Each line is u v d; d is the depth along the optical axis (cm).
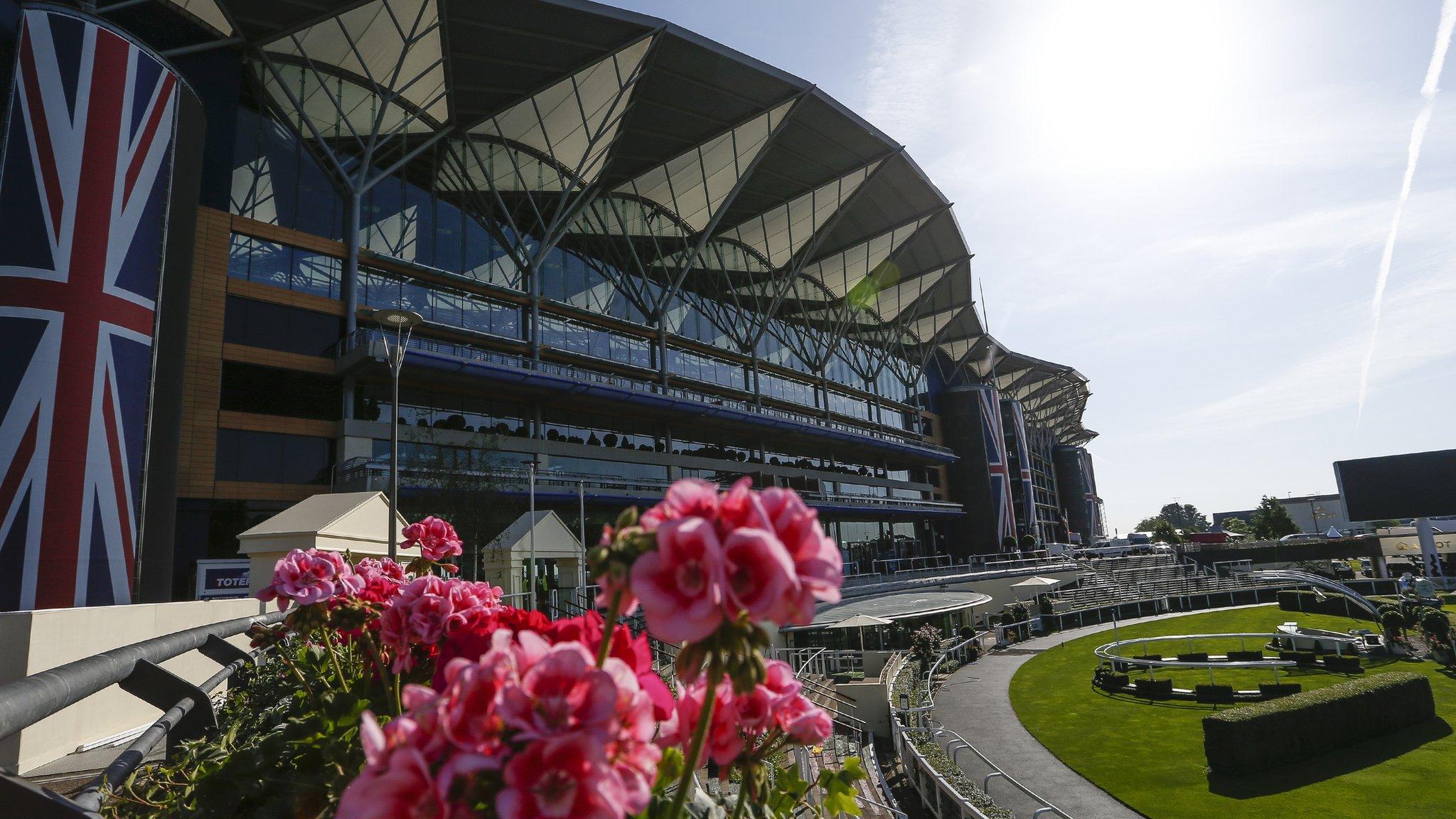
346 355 3167
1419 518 6253
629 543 96
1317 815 1433
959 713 2527
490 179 3894
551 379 3719
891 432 7469
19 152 1933
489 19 3197
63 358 1861
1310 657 3158
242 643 830
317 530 953
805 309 6656
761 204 5225
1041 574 5947
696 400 4531
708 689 100
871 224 5897
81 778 425
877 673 3058
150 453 2009
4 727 132
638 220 4991
